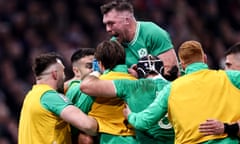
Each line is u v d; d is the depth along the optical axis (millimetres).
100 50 15438
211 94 14555
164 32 17047
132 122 14914
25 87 30641
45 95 15562
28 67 31453
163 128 15289
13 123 28656
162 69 15727
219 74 14719
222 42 35219
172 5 34594
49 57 15914
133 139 15383
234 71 14750
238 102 14523
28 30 33062
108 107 15352
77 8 34125
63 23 33531
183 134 14562
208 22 35531
